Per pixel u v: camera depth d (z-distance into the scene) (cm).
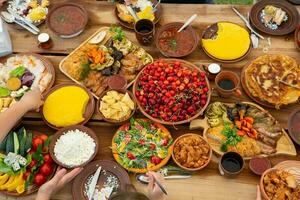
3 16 183
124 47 172
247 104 159
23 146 150
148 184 144
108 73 167
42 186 141
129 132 155
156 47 174
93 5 186
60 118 159
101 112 158
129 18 178
